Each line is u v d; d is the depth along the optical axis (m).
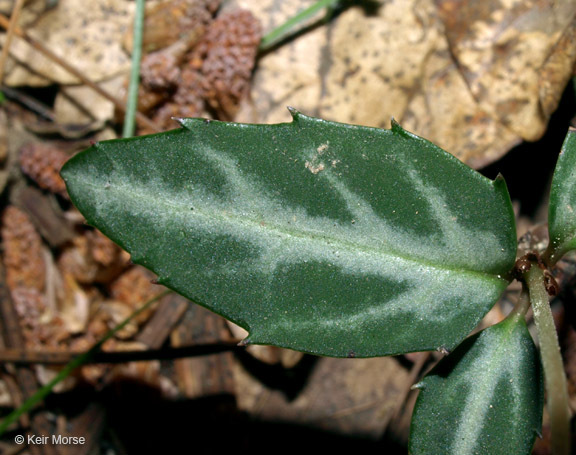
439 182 0.12
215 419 0.20
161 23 0.18
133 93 0.17
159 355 0.17
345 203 0.12
